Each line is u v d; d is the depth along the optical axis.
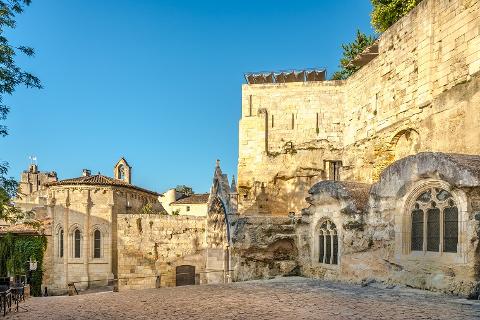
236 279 30.58
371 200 22.91
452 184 17.84
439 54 26.17
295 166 40.50
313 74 42.19
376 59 33.72
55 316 15.98
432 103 26.38
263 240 29.97
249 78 43.41
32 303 22.41
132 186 53.81
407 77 29.36
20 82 17.66
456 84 24.56
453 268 17.75
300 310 14.74
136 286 47.91
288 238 30.08
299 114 41.09
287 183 40.66
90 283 49.41
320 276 26.77
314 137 40.47
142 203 57.09
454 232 18.20
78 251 49.94
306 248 28.78
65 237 49.66
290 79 43.34
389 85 31.64
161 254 48.41
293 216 31.73
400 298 16.81
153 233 48.59
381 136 32.47
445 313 13.28
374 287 20.91
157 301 18.59
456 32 24.72
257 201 40.56
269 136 41.53
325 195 26.52
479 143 22.23
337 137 40.00
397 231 20.94
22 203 62.31
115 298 21.08
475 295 16.25
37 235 49.28
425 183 19.70
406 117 29.31
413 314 13.23
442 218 18.73
